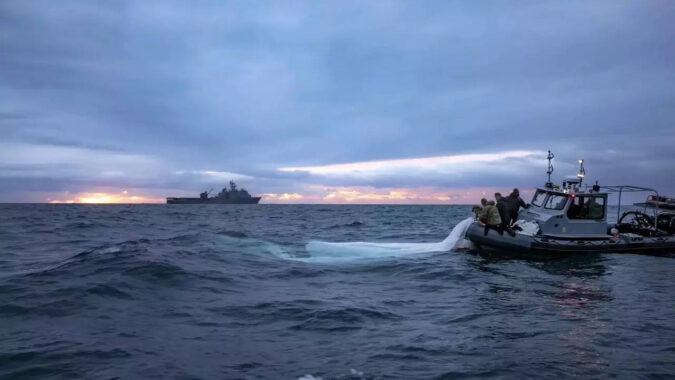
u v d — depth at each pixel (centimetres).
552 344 650
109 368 534
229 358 582
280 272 1241
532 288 1073
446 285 1107
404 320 782
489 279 1184
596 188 1605
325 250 1622
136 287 934
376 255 1545
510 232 1552
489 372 542
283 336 680
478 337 682
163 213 6331
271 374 532
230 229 3006
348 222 3975
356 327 733
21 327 684
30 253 1642
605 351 620
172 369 538
